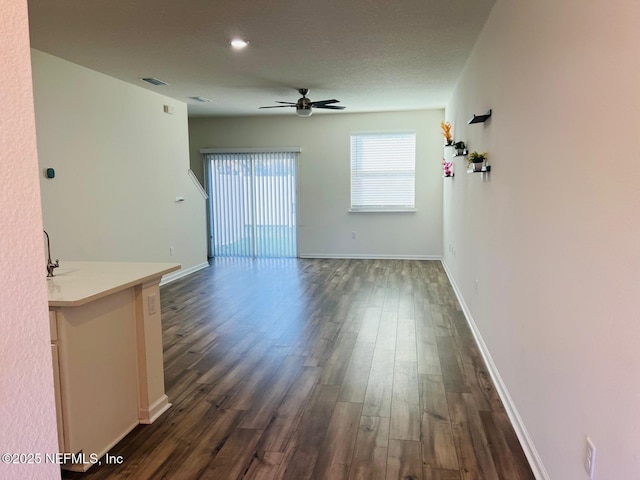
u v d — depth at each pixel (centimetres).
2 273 61
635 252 115
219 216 863
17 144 63
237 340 392
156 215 606
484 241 346
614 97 127
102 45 395
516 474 206
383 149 809
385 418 258
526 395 221
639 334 114
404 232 817
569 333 162
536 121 205
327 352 362
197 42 389
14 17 62
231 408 272
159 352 268
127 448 231
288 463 218
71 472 211
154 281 262
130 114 546
